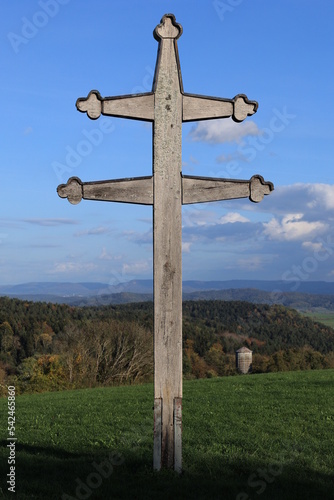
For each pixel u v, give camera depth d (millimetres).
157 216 8391
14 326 55688
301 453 10086
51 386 38344
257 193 8680
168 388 8156
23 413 16469
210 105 8641
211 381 27609
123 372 45031
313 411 15000
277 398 18344
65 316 60062
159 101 8508
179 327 8258
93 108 8312
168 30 8562
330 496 7551
